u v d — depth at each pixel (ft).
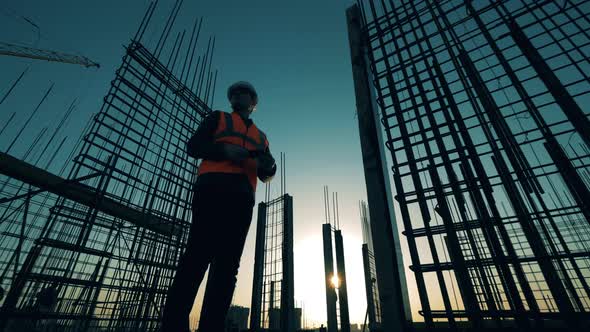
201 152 5.81
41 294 11.93
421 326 9.50
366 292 34.04
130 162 14.26
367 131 9.84
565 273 6.73
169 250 15.78
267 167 6.82
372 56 11.16
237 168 5.91
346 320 31.94
